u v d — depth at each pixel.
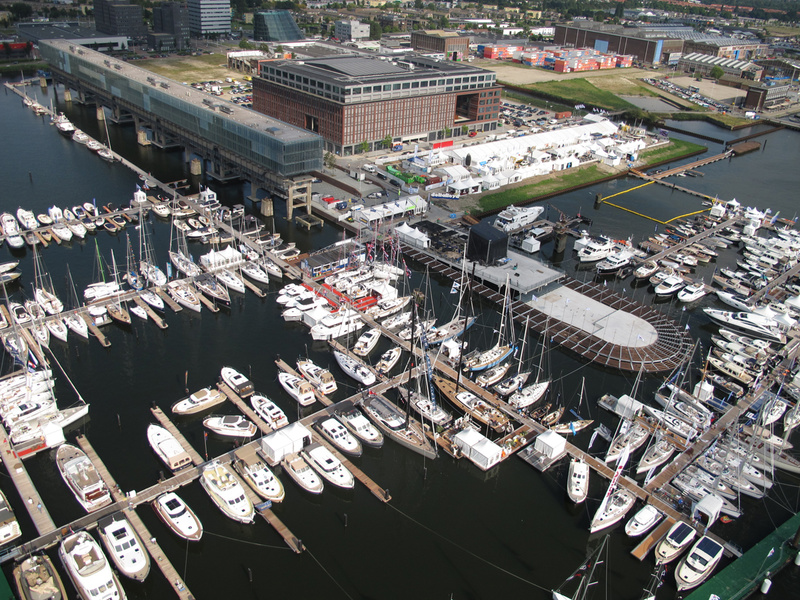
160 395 120.12
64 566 85.38
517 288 155.75
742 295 168.25
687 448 112.81
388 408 116.50
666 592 87.38
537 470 107.25
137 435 109.69
